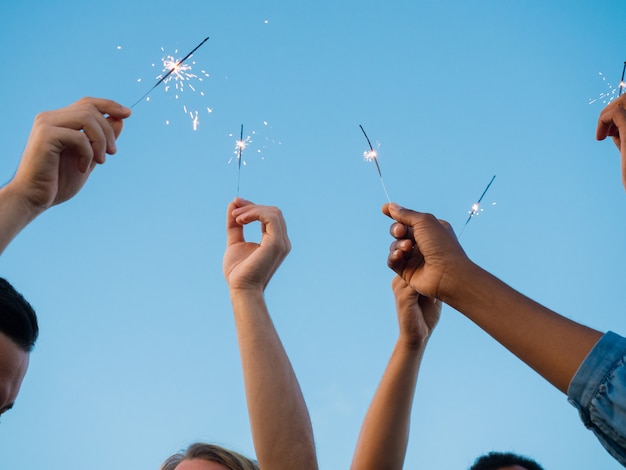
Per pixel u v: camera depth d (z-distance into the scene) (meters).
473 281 1.39
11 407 1.75
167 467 2.62
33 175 1.66
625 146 1.56
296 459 1.90
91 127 1.71
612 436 1.16
